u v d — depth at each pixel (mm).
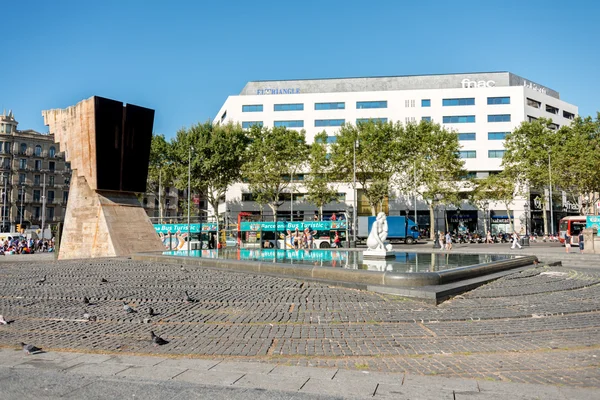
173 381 5332
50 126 28297
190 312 9727
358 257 19797
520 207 64750
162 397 4797
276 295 11711
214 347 6965
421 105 67250
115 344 7133
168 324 8648
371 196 54938
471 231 65562
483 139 66500
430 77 72938
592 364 6152
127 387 5117
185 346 7027
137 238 25656
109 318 9156
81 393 4922
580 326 8445
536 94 69438
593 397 4828
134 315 9406
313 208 66000
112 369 5797
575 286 13258
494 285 13367
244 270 16625
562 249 36156
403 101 67312
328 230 40312
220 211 75000
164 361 6164
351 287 12711
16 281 15008
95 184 25062
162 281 14539
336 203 65812
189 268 18156
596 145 52250
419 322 8781
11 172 80250
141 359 6270
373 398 4789
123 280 14906
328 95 68000
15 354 6531
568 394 4922
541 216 66875
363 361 6281
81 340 7402
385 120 67312
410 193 63219
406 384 5223
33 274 16938
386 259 18328
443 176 53188
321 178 55000
